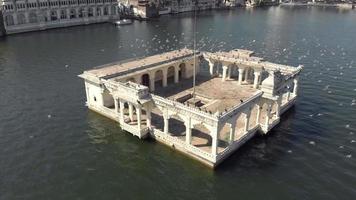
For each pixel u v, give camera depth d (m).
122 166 59.25
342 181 55.25
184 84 93.06
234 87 90.44
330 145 65.38
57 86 95.12
